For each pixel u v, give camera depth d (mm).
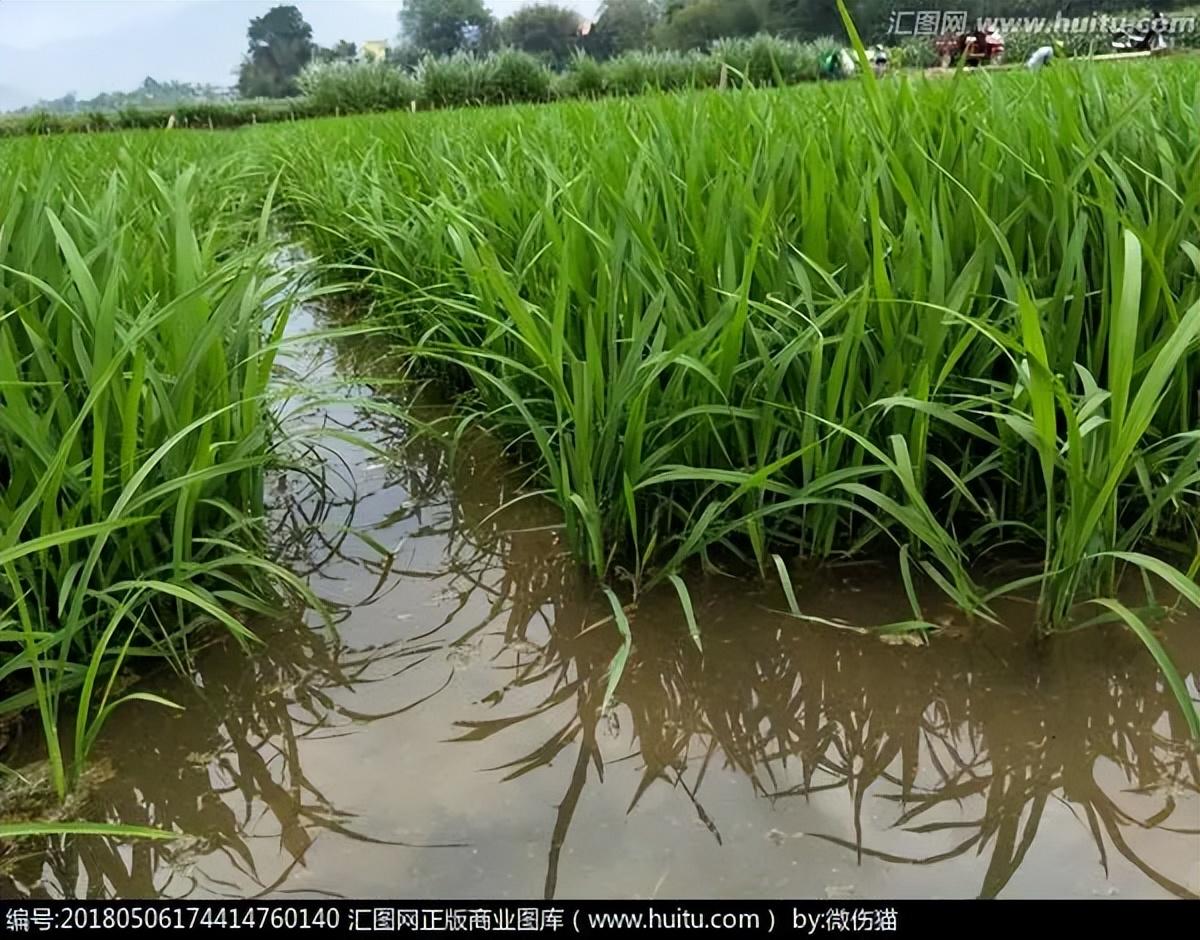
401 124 6426
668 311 1880
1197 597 1312
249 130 14367
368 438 2852
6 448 1667
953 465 2020
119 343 1789
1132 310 1352
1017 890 1154
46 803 1358
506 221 2814
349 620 1816
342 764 1428
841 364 1694
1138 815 1268
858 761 1406
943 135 2223
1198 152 2002
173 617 1765
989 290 1919
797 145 2344
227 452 1846
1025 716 1463
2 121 11648
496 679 1630
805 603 1779
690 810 1314
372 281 4363
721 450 1936
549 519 2209
